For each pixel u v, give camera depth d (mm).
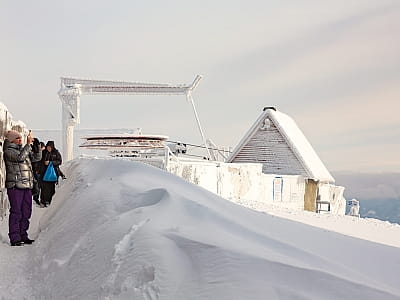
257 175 20469
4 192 8953
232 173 18766
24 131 10828
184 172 15562
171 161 15133
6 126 8602
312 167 24375
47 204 10469
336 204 28688
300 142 26266
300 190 23359
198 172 16312
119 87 17156
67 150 16891
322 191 25859
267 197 21406
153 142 15039
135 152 15570
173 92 17422
